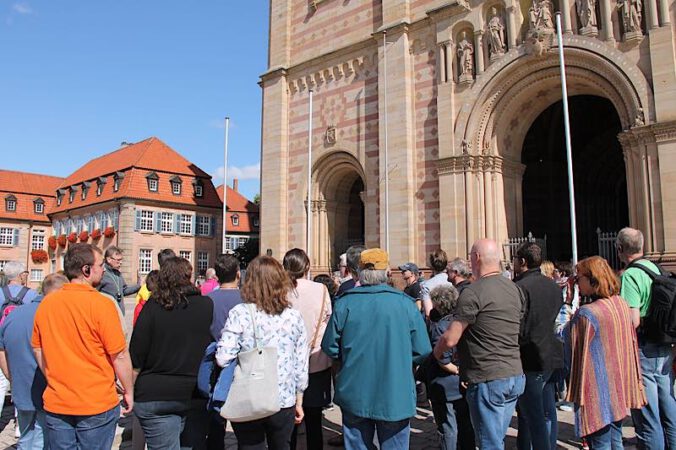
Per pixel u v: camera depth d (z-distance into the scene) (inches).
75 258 240.5
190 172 2234.3
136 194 2047.2
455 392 292.8
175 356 240.7
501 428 240.5
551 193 1160.8
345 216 1138.7
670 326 278.7
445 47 904.3
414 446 355.6
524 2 827.4
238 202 2468.0
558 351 277.4
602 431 246.2
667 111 666.2
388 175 946.7
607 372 246.8
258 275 239.6
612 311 252.5
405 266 482.0
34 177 2716.5
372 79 1010.7
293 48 1173.7
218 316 279.6
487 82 843.4
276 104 1163.9
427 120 924.0
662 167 664.4
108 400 232.2
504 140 887.7
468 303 242.7
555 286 283.0
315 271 1071.6
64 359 227.0
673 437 287.6
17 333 297.4
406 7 960.3
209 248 2249.0
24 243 2561.5
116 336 232.8
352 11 1069.1
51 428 227.6
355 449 235.5
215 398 227.8
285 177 1143.6
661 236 665.0
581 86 805.2
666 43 674.8
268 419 236.5
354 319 235.9
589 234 1183.6
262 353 226.4
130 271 2000.5
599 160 1202.0
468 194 852.0
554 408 302.8
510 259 852.0
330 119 1072.8
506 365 241.8
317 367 295.7
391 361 229.9
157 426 239.5
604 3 734.5
